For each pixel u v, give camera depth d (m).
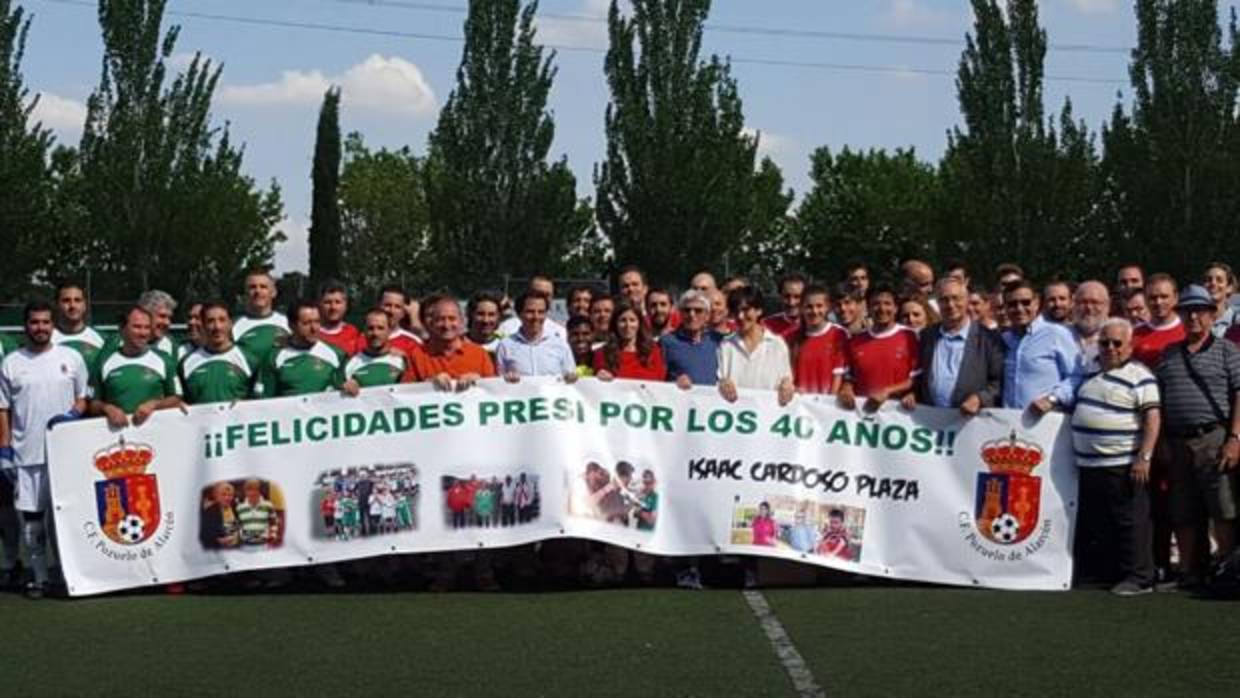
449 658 8.45
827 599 10.12
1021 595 10.23
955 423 10.60
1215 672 7.99
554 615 9.62
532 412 10.58
